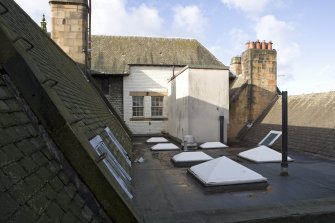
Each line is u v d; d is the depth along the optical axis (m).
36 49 5.50
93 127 5.59
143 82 22.52
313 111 14.20
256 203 5.57
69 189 2.71
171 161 9.77
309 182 7.18
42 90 2.82
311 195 6.11
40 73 3.06
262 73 18.48
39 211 2.04
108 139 6.64
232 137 18.03
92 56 22.52
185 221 4.62
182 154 9.52
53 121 2.81
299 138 13.34
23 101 2.83
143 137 20.81
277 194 6.16
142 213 4.99
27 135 2.57
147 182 7.01
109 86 22.20
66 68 8.34
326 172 8.28
